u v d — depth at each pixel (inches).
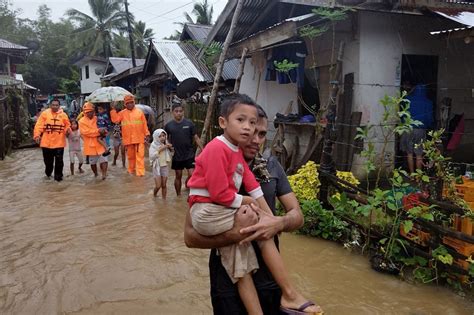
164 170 316.8
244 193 93.1
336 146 311.1
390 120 312.5
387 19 321.4
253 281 92.2
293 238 223.3
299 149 391.5
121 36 1584.6
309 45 377.1
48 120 395.2
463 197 178.1
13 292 168.2
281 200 98.8
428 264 170.6
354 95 321.4
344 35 332.2
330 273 179.8
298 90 392.5
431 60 340.5
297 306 89.4
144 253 207.8
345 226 213.9
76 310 153.2
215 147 87.7
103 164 406.0
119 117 413.1
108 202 311.3
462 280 162.6
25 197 332.8
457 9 313.1
